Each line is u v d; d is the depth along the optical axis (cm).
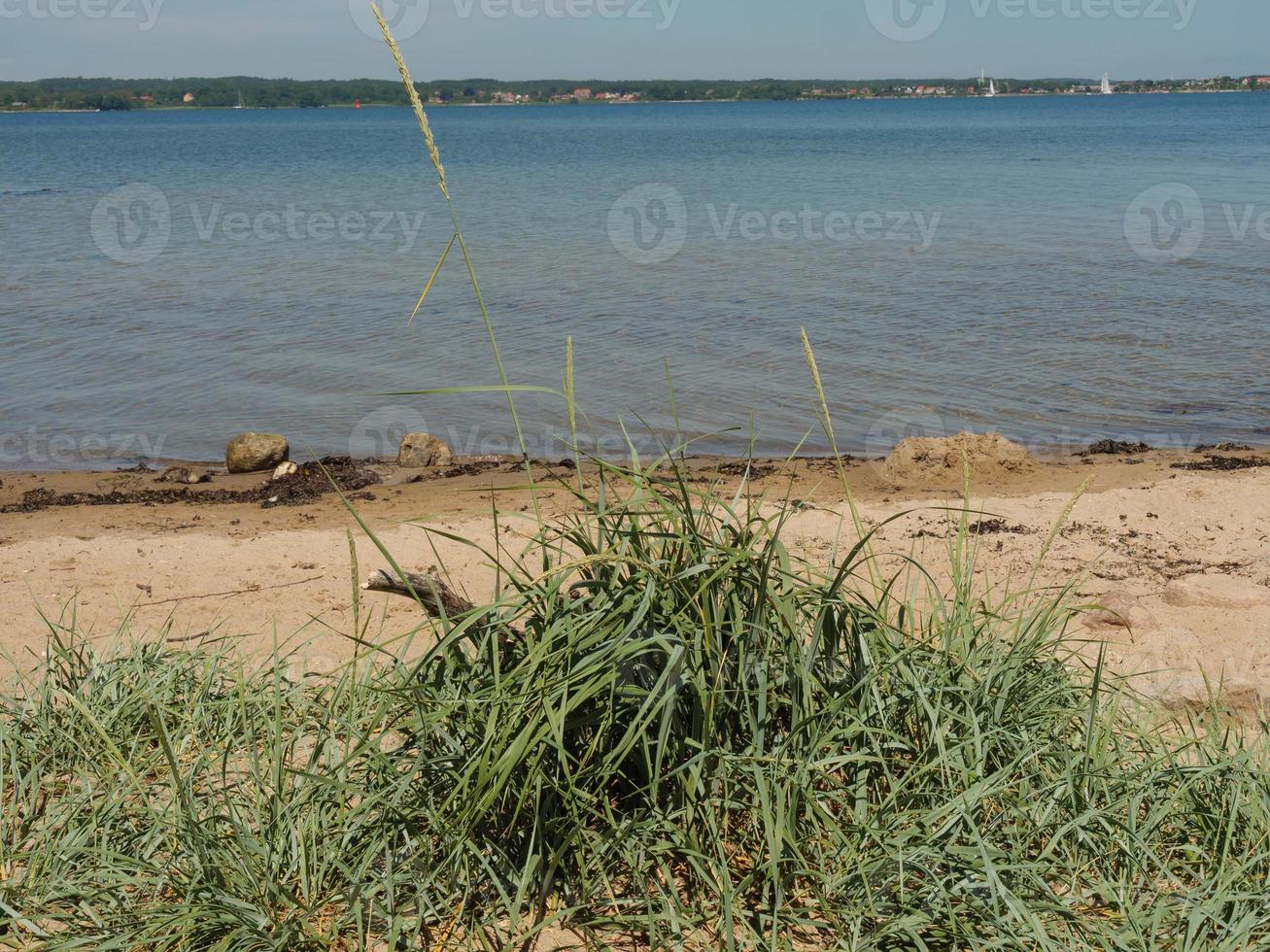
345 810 336
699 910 309
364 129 13062
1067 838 333
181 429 1197
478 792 301
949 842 310
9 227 3017
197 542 733
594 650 319
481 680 331
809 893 315
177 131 12912
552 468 1016
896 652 354
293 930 296
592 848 319
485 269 2209
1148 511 773
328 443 1142
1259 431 1134
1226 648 514
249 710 404
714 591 329
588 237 2688
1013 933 291
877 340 1540
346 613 592
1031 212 3148
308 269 2239
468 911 313
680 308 1780
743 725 337
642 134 10081
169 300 1906
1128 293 1855
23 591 635
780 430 1145
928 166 5022
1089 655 506
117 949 292
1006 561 662
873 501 838
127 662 436
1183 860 330
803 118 15688
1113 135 8125
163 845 342
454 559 679
